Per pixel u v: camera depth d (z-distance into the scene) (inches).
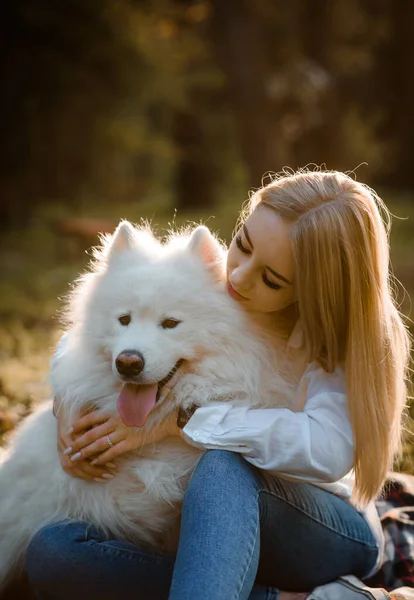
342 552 124.1
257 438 112.5
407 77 962.1
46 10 708.7
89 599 113.7
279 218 119.4
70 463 123.2
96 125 824.9
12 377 247.4
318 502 121.7
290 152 838.5
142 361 121.2
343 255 116.3
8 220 741.9
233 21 788.6
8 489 130.2
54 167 788.0
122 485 124.1
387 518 141.9
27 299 450.6
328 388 120.4
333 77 818.8
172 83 839.7
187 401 126.4
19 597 136.0
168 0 781.9
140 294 126.0
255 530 106.7
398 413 122.4
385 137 997.8
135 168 1176.2
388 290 127.4
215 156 1009.5
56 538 115.2
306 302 118.9
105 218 737.0
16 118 751.7
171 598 98.3
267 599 115.9
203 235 132.8
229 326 127.6
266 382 129.0
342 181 121.6
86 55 755.4
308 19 826.2
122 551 114.1
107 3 729.6
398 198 878.4
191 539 102.9
